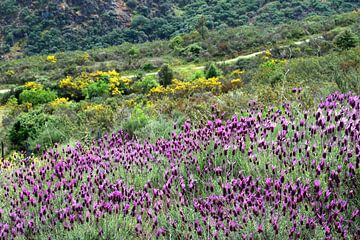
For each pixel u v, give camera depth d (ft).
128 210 9.34
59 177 11.56
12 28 298.56
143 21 310.24
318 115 10.45
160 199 9.56
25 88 115.85
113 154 13.35
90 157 12.85
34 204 9.99
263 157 10.52
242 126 11.87
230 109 23.30
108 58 191.62
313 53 110.32
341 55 47.73
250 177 9.00
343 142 9.62
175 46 187.21
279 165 9.65
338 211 7.59
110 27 307.99
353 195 8.25
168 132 17.72
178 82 98.07
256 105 18.17
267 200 8.29
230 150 11.34
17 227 9.16
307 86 24.71
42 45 290.76
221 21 289.12
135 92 113.60
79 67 161.58
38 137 31.91
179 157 11.82
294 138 10.46
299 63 45.42
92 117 35.19
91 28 303.27
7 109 96.17
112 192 9.68
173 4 341.41
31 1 307.78
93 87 110.93
